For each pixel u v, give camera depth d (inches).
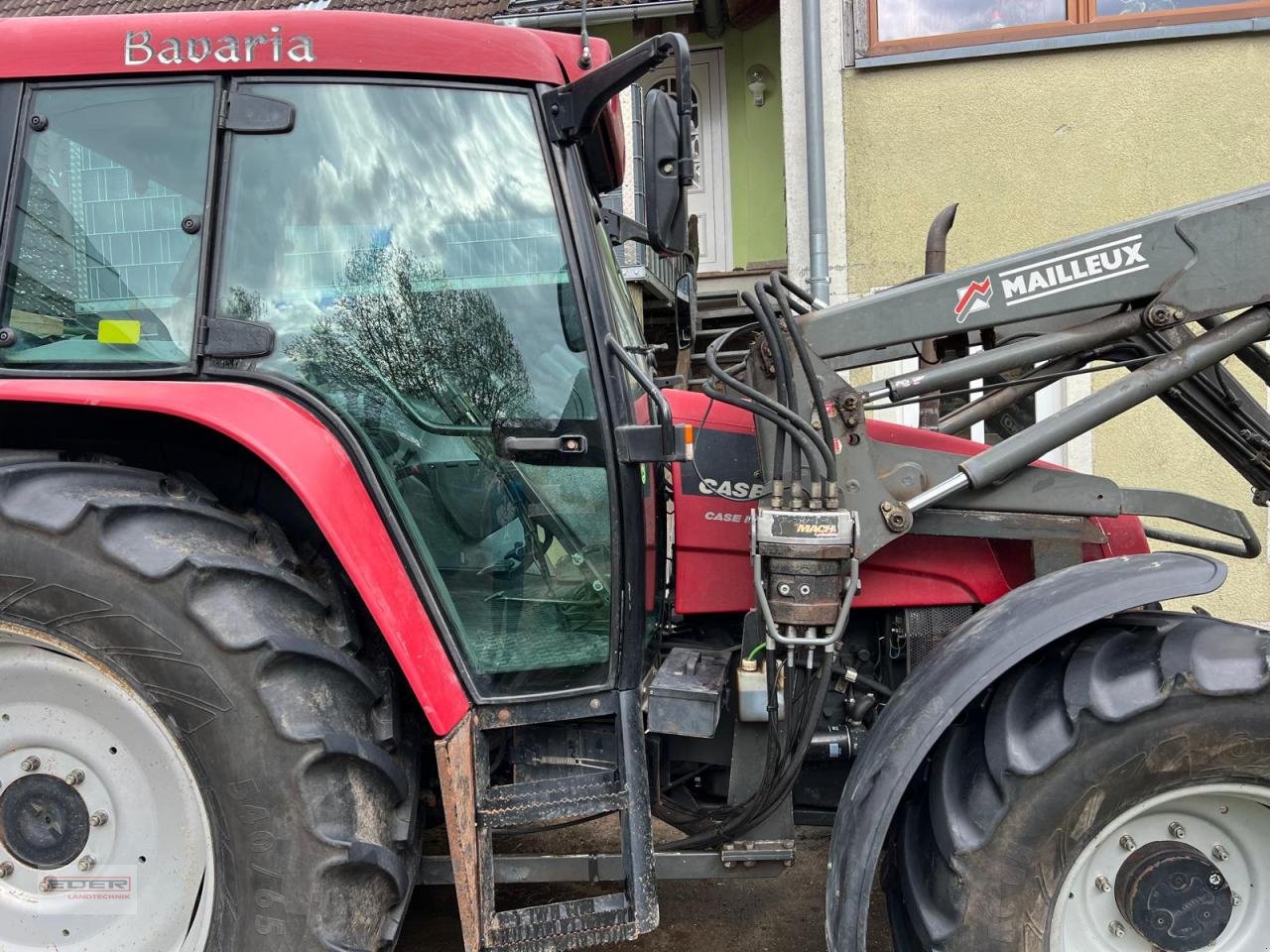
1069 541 78.7
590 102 66.7
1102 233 73.7
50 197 65.5
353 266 67.1
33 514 58.2
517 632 69.5
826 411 72.1
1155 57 203.6
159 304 65.6
